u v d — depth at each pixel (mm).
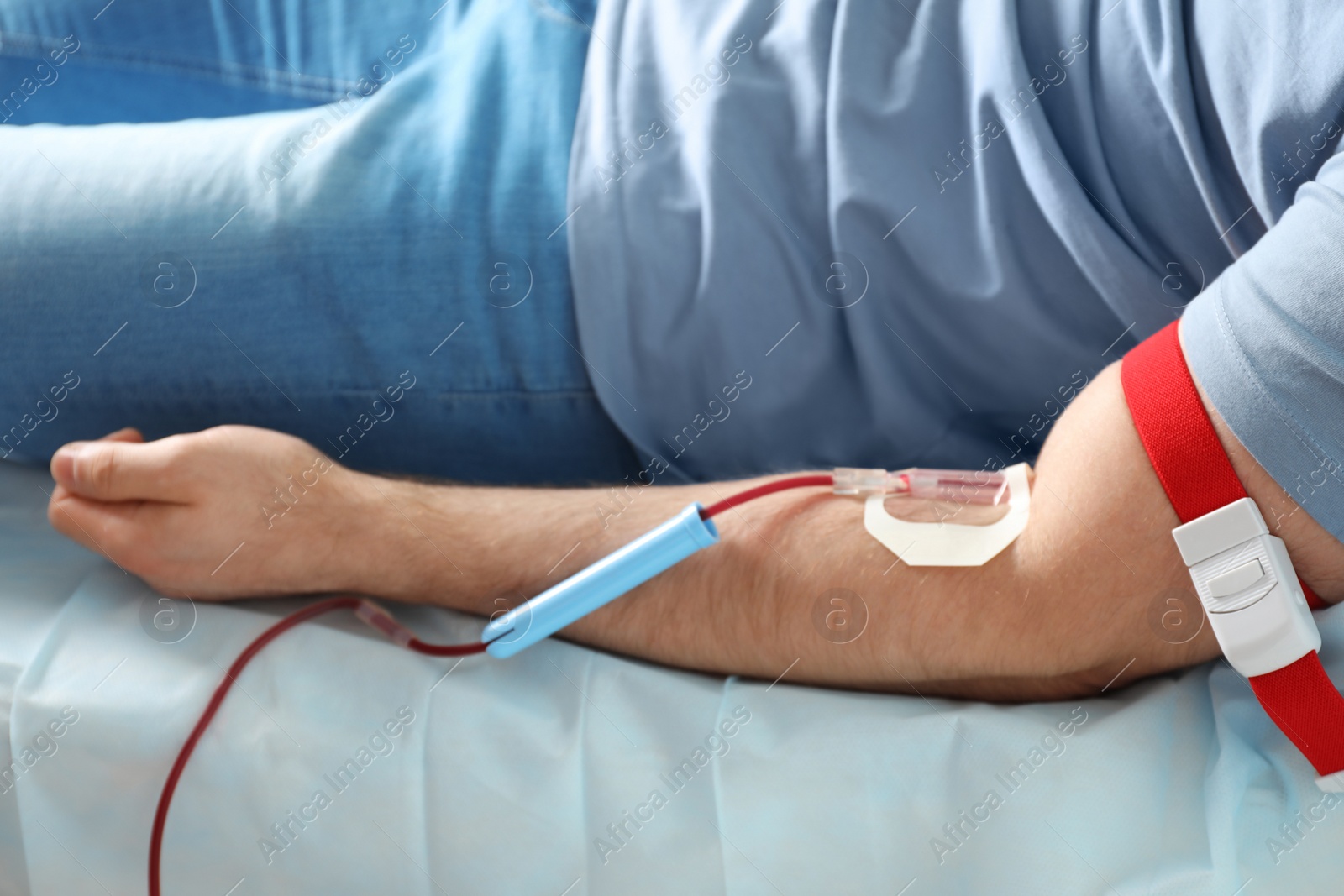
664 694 729
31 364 855
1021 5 779
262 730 724
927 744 684
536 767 709
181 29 1036
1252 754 653
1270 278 603
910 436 906
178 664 760
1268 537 613
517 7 926
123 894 730
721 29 843
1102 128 769
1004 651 680
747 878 678
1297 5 659
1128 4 744
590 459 929
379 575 804
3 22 1037
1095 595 657
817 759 687
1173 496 631
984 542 691
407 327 842
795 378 863
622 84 860
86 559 864
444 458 922
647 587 748
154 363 855
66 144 875
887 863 668
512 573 785
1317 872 607
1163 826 647
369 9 1004
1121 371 677
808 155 814
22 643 773
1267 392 599
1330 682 606
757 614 721
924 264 807
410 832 706
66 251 829
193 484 779
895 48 816
